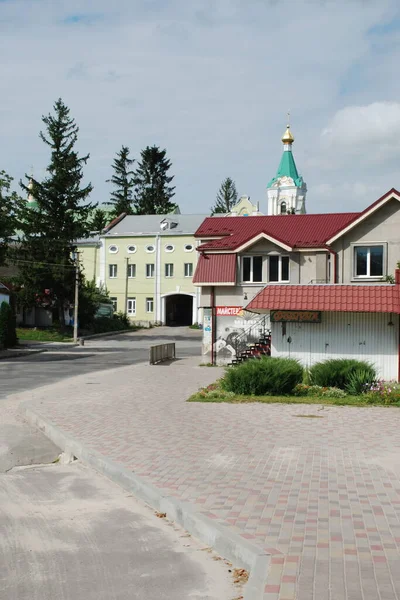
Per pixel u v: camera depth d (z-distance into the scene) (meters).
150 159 92.31
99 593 5.00
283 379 17.97
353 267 28.70
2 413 15.51
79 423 12.89
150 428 12.24
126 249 72.38
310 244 30.27
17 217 41.81
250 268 31.81
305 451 9.97
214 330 32.09
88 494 8.02
